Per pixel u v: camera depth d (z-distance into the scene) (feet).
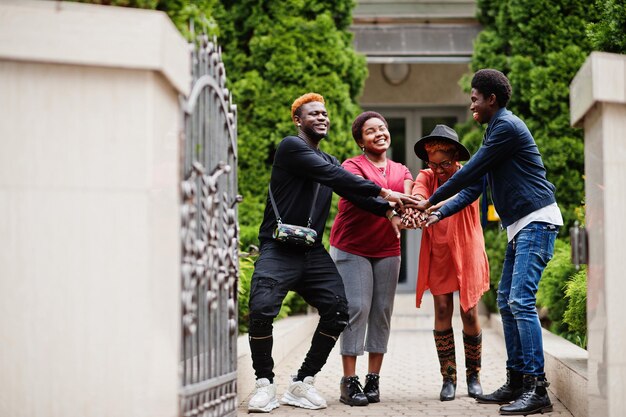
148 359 10.87
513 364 17.76
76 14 10.78
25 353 10.85
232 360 14.94
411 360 26.07
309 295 17.53
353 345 18.04
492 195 17.40
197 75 13.25
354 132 18.92
